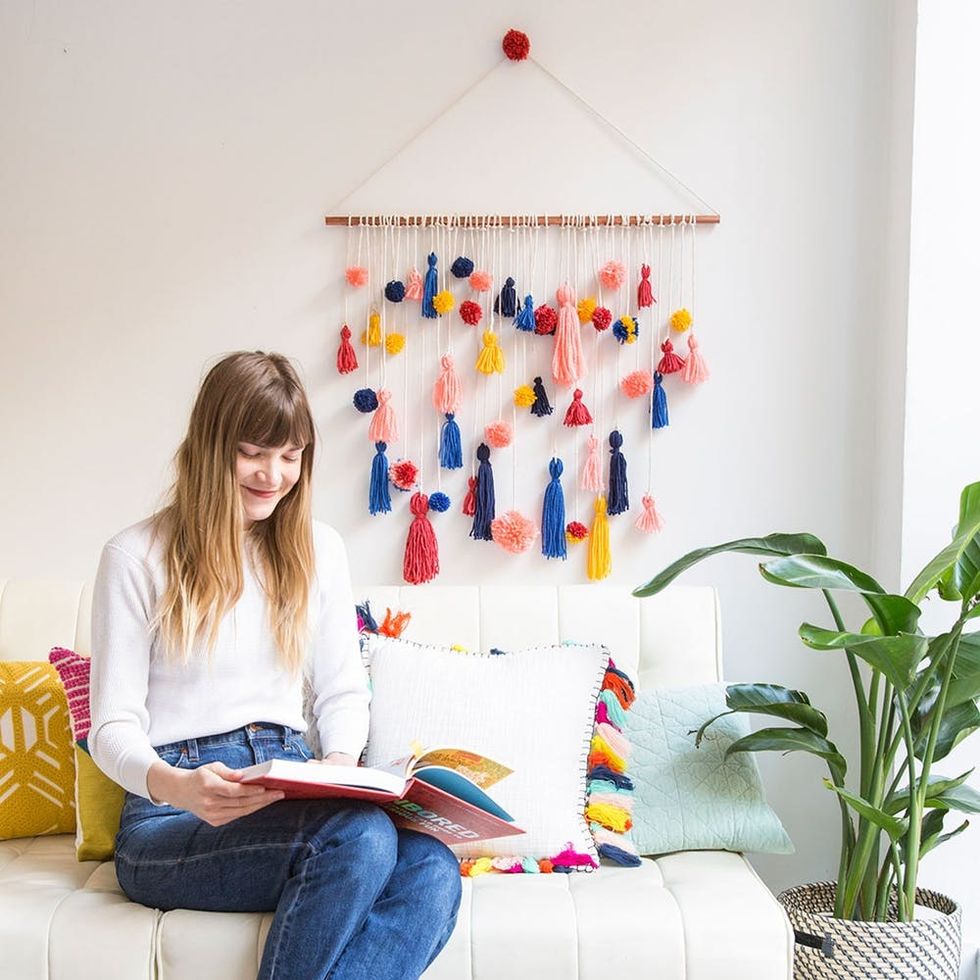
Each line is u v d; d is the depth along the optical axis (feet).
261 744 5.94
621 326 8.32
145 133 8.50
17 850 6.72
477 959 5.63
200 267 8.50
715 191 8.44
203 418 5.86
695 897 5.94
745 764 7.09
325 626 6.44
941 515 7.79
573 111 8.45
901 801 6.63
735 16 8.43
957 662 6.47
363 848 5.07
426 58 8.46
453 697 6.89
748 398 8.46
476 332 8.48
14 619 7.71
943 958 6.35
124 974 5.38
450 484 8.54
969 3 7.80
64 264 8.52
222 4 8.48
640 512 8.48
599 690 7.01
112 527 8.55
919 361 7.82
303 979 4.97
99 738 5.52
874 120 8.36
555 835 6.50
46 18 8.48
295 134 8.48
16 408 8.54
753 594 8.50
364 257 8.48
